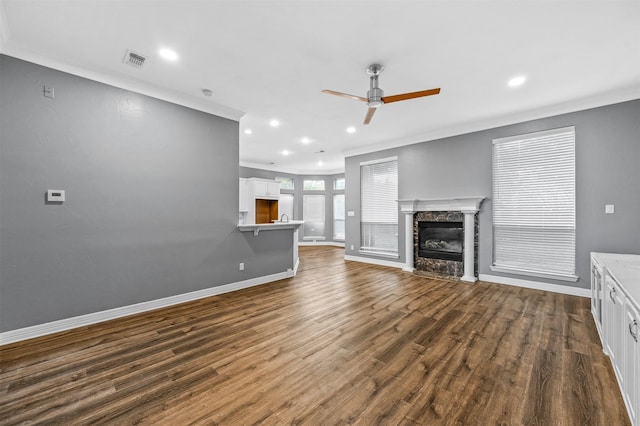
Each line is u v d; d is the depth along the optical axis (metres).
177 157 3.46
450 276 4.78
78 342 2.40
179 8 1.97
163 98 3.32
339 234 9.91
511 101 3.65
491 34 2.28
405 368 2.01
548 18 2.08
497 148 4.45
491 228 4.49
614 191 3.45
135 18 2.08
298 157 7.66
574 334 2.56
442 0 1.90
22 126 2.45
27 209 2.47
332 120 4.44
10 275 2.40
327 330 2.66
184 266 3.52
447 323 2.83
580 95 3.48
